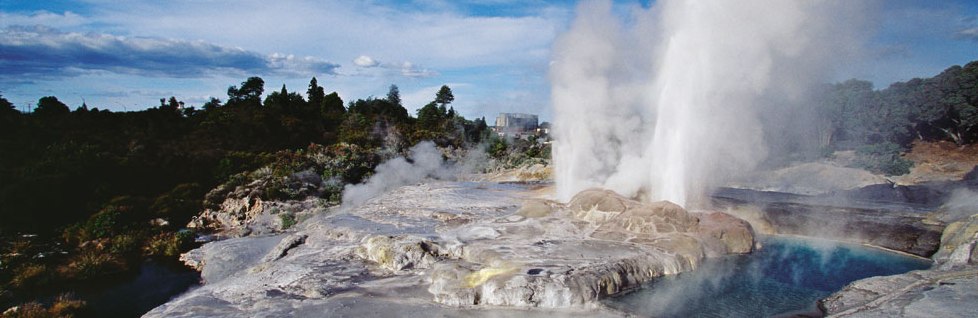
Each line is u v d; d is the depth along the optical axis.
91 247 21.84
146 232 24.31
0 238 22.58
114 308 15.61
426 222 19.88
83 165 30.67
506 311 11.07
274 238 22.48
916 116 52.66
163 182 33.78
